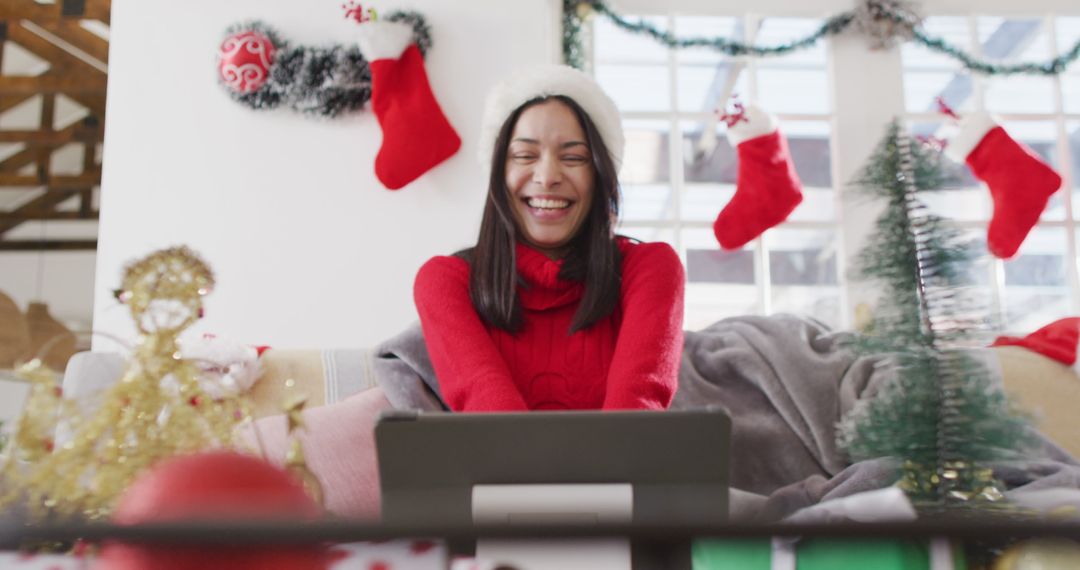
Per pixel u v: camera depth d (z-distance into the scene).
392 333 3.16
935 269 1.47
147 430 0.94
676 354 1.68
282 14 3.29
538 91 1.86
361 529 0.53
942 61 3.53
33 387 0.95
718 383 2.13
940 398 1.38
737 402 2.09
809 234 4.50
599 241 1.79
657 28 3.38
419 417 0.82
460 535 0.53
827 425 2.02
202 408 0.99
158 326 1.11
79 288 6.43
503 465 0.82
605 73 3.50
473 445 0.82
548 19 3.32
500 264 1.77
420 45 3.26
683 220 3.36
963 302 1.46
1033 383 2.20
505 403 1.54
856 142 3.36
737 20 3.51
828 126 3.41
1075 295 3.33
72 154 6.09
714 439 0.81
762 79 3.57
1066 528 0.54
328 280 3.18
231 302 3.14
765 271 3.27
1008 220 3.06
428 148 3.15
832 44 3.39
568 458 0.81
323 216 3.20
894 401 1.42
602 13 3.34
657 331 1.67
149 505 0.54
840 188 3.32
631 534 0.54
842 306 3.24
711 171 4.71
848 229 3.29
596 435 0.81
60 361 2.98
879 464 1.58
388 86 3.17
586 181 1.81
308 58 3.21
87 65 5.09
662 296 1.73
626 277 1.80
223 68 3.20
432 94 3.22
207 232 3.18
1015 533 0.54
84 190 6.05
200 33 3.27
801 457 2.01
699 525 0.54
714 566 0.67
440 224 3.21
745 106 3.24
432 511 0.82
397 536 0.53
